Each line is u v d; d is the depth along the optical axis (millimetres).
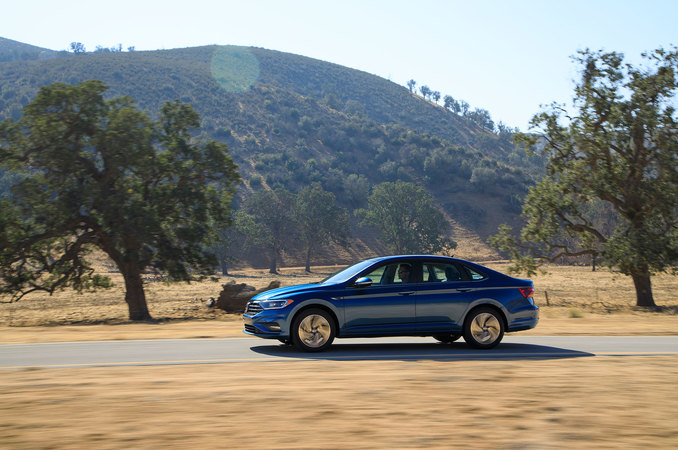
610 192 35719
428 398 6602
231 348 11258
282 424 5477
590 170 36344
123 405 6156
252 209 125812
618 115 34406
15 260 32219
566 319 20641
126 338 13234
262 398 6520
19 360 9750
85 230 34062
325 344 10359
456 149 198625
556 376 8078
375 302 10367
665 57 33906
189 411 5926
